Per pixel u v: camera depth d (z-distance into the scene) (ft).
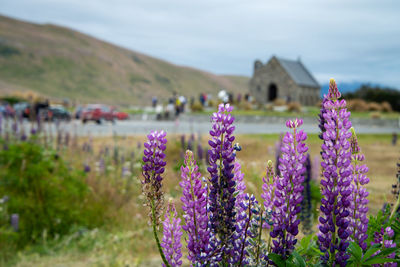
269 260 4.25
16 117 25.08
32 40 528.22
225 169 4.15
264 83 217.56
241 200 4.55
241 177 4.61
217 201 4.18
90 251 18.22
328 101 3.93
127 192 24.75
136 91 511.40
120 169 30.45
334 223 3.94
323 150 3.97
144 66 592.60
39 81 447.42
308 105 219.00
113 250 18.04
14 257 17.72
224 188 4.17
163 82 567.59
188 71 636.07
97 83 488.44
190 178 4.16
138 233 19.75
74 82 471.62
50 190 21.21
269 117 119.44
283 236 4.12
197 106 148.36
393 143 54.13
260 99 218.79
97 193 24.45
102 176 27.25
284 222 4.09
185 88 572.51
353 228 4.25
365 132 76.74
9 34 519.60
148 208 4.27
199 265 4.10
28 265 16.71
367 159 33.99
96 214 22.13
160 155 4.25
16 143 22.63
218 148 4.16
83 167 27.55
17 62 472.03
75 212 21.08
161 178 4.27
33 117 27.22
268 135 63.72
